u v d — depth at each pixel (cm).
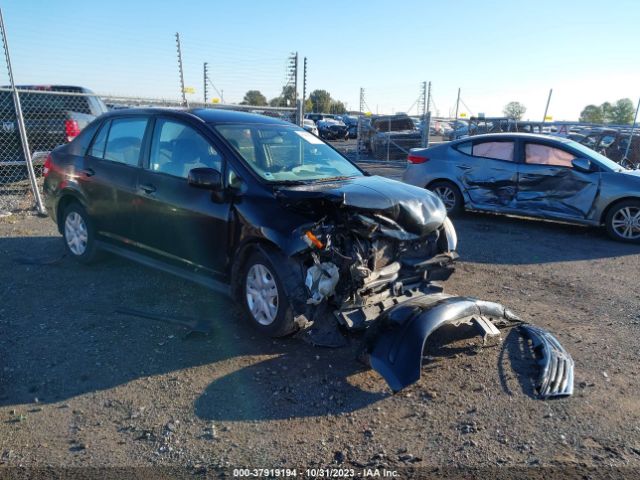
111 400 343
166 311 484
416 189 478
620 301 549
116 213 546
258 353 409
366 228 402
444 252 490
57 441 302
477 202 945
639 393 367
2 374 370
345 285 402
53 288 539
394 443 306
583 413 339
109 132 577
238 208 434
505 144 923
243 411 334
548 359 394
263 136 507
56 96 1076
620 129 1510
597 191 834
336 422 326
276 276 404
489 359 407
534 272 650
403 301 405
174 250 495
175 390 355
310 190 421
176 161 497
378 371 354
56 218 630
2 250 673
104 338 429
